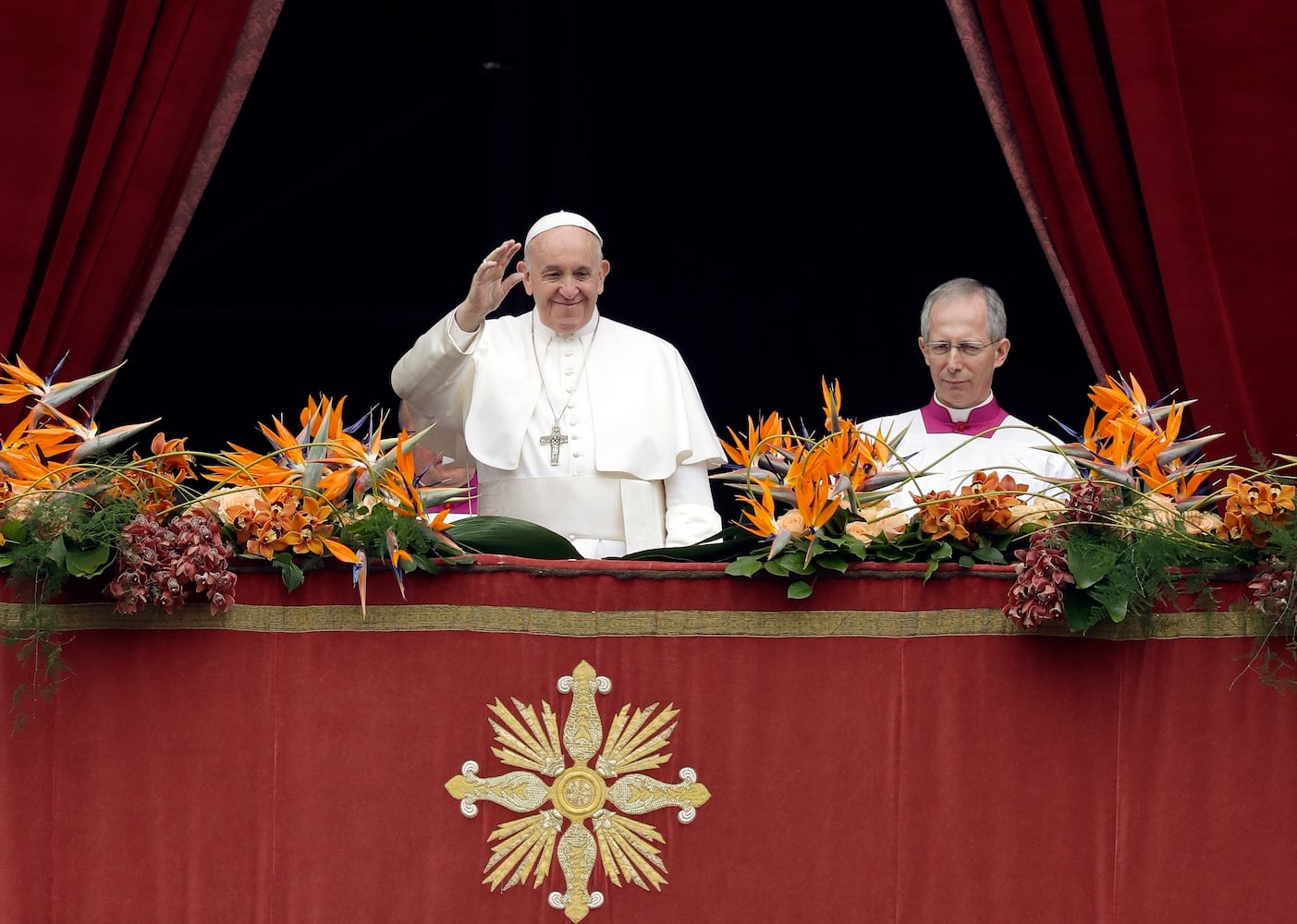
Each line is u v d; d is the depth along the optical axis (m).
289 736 15.00
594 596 15.24
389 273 44.28
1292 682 15.41
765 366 44.44
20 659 14.70
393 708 15.09
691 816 15.16
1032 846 15.26
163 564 14.52
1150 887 15.27
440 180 43.50
